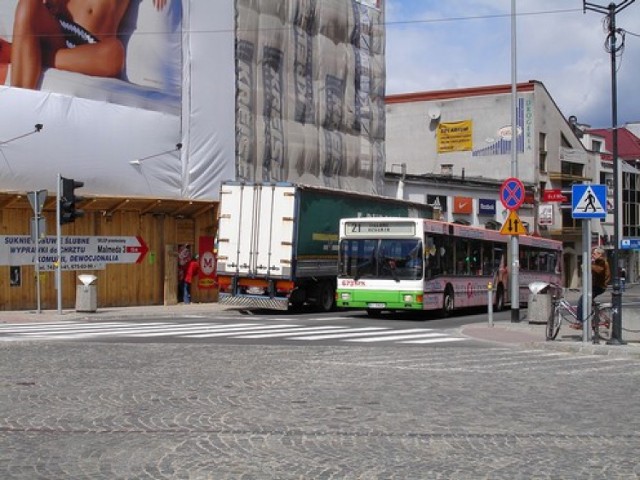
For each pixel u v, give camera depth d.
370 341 18.09
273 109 36.56
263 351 15.66
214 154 33.12
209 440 7.91
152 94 30.81
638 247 51.53
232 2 34.12
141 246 30.06
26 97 26.81
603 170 69.50
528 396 10.77
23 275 26.64
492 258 30.20
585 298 17.08
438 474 6.75
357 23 42.59
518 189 22.86
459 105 62.03
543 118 61.06
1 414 9.12
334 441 7.93
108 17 29.39
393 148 64.19
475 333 20.11
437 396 10.64
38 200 24.23
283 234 26.55
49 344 16.47
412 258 24.50
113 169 29.25
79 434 8.15
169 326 21.77
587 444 7.94
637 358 15.38
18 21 26.91
